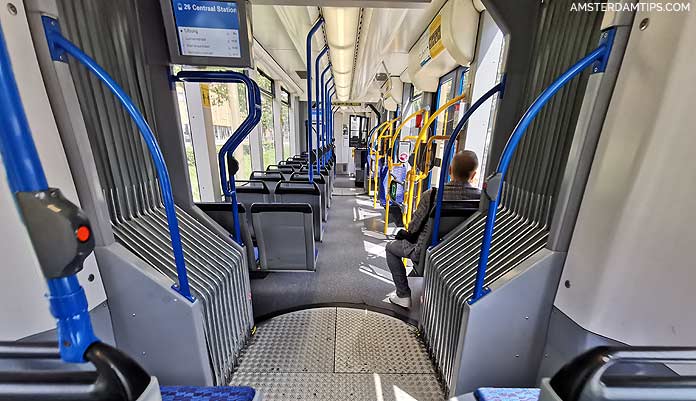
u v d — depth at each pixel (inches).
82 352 19.2
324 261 128.0
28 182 15.6
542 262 43.0
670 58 26.7
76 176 38.7
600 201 34.5
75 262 17.1
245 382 62.7
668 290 30.6
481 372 49.7
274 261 94.5
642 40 29.2
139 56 53.1
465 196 86.3
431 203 80.5
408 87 256.7
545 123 48.4
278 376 64.4
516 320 46.3
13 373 20.4
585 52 40.3
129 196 50.3
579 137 36.6
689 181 27.9
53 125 35.1
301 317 86.4
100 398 19.2
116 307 45.4
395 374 65.4
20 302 32.7
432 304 68.3
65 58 34.9
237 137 62.2
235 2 49.8
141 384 20.5
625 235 31.9
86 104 41.6
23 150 15.2
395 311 90.0
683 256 29.3
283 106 325.1
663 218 29.7
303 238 89.7
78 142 37.4
